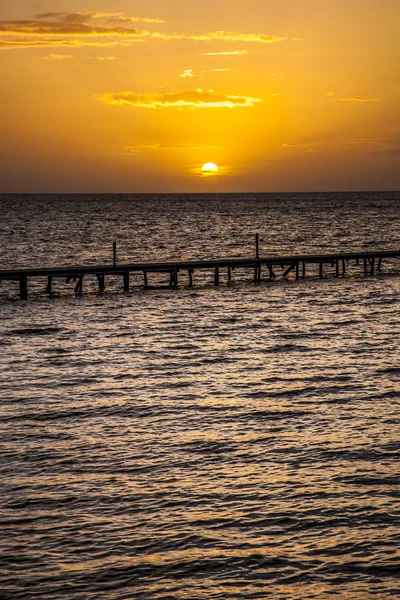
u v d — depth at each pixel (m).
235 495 15.76
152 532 14.17
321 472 16.95
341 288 47.59
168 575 12.78
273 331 33.31
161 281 51.59
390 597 12.21
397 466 17.31
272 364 27.09
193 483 16.34
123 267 44.16
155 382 24.56
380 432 19.59
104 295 44.00
